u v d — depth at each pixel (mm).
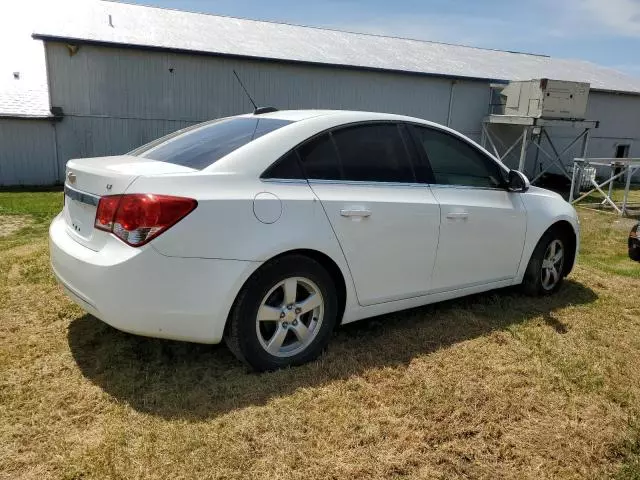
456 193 3746
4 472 2166
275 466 2266
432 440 2498
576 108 15281
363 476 2242
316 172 3111
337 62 15961
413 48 20797
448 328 3766
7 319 3557
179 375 2953
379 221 3264
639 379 3170
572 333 3805
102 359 3066
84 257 2727
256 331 2906
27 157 13508
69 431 2439
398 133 3559
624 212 10906
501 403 2822
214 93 14781
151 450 2320
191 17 17781
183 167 2887
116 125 14062
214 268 2699
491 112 18406
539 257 4430
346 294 3244
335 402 2742
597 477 2322
